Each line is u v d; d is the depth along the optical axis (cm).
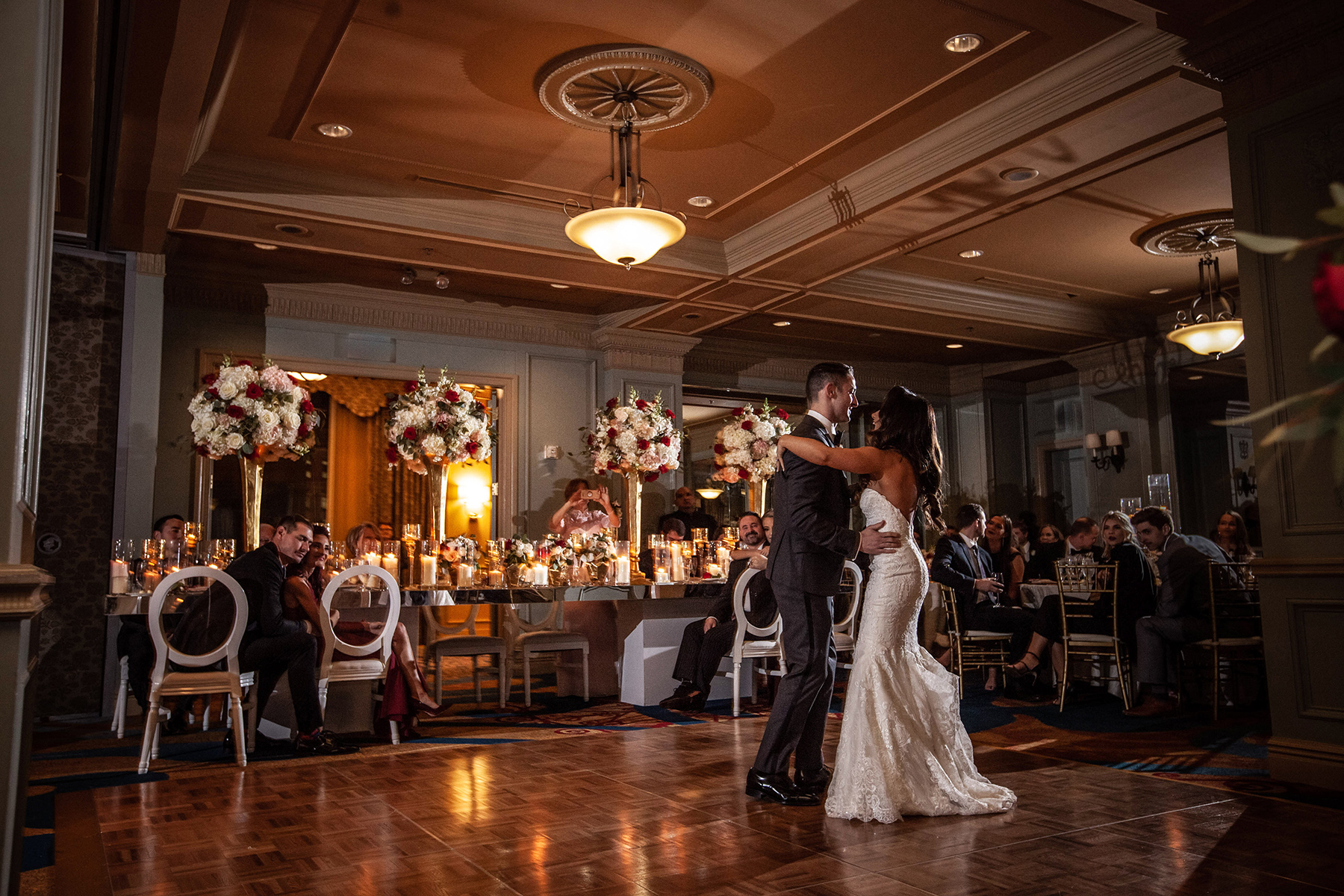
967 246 730
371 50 446
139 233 612
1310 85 363
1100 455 989
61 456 621
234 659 407
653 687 592
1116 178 600
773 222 672
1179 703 536
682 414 1058
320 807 328
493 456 861
